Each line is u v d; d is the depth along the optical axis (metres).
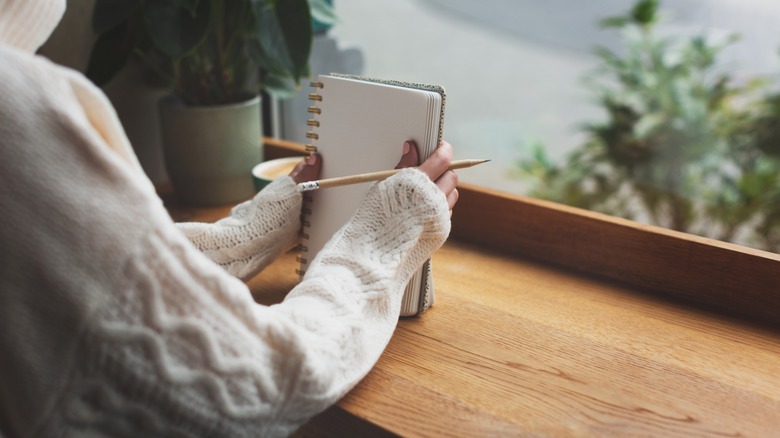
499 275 1.04
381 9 2.29
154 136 1.42
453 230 1.19
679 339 0.86
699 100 1.74
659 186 1.80
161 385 0.50
